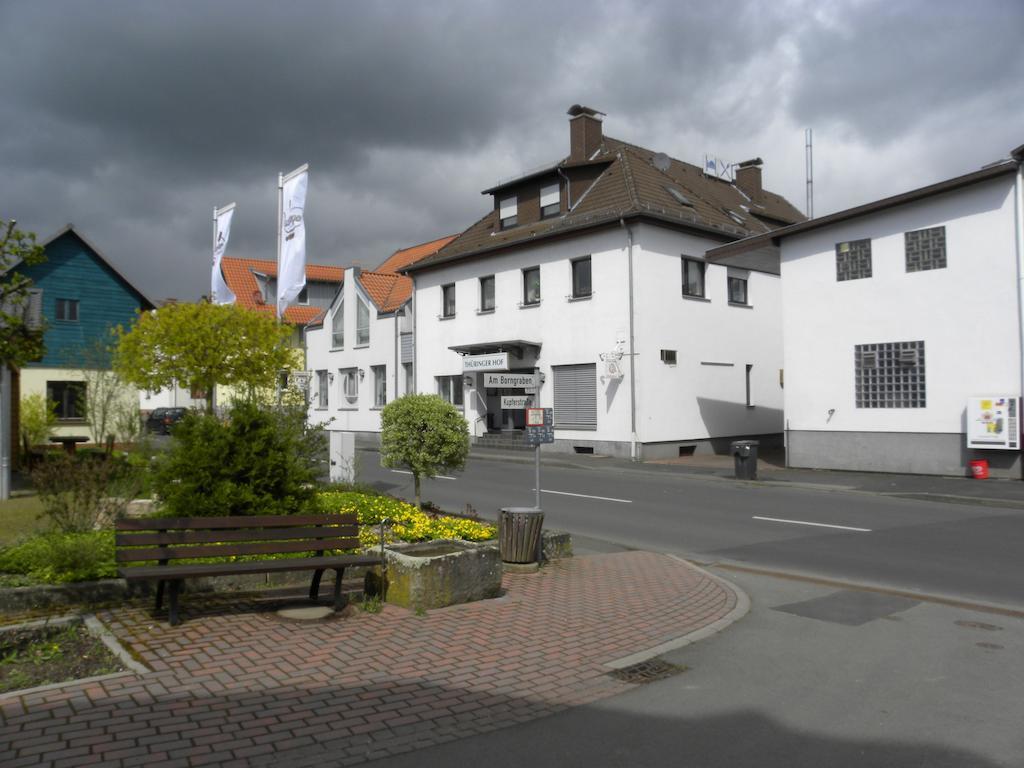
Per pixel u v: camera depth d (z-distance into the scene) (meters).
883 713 4.88
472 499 15.88
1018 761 4.19
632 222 25.23
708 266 27.75
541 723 4.67
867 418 20.17
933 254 18.95
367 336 38.44
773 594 8.26
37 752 4.01
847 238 20.53
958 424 18.52
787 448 21.78
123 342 18.91
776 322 30.64
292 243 20.03
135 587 7.03
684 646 6.32
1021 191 17.38
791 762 4.18
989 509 14.76
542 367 28.17
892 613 7.43
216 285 23.30
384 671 5.45
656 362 25.59
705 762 4.17
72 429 29.28
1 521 10.54
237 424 7.80
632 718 4.78
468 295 31.38
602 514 14.20
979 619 7.20
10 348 9.02
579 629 6.70
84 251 30.12
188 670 5.29
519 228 30.42
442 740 4.38
